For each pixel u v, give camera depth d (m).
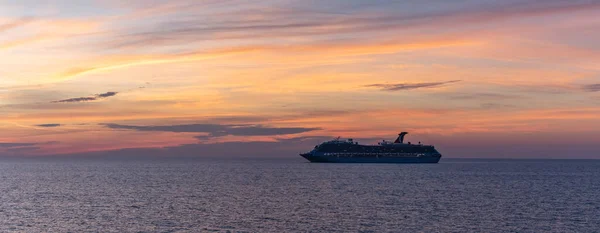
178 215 112.00
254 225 100.31
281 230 95.50
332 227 98.44
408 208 124.62
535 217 110.81
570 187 191.50
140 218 107.69
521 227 99.12
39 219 106.00
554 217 110.94
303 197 151.25
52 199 143.62
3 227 97.19
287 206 128.50
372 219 107.44
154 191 171.50
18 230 94.44
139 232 93.00
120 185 199.88
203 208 124.00
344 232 93.81
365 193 164.38
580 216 112.38
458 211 119.31
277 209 122.56
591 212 118.44
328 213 115.88
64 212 115.88
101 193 163.00
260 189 180.88
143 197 150.12
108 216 110.25
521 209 123.31
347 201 140.12
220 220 105.75
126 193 163.25
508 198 148.38
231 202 137.38
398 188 184.12
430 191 171.50
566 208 125.44
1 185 198.75
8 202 135.88
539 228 98.25
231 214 113.94
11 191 170.25
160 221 104.12
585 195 158.12
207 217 109.50
